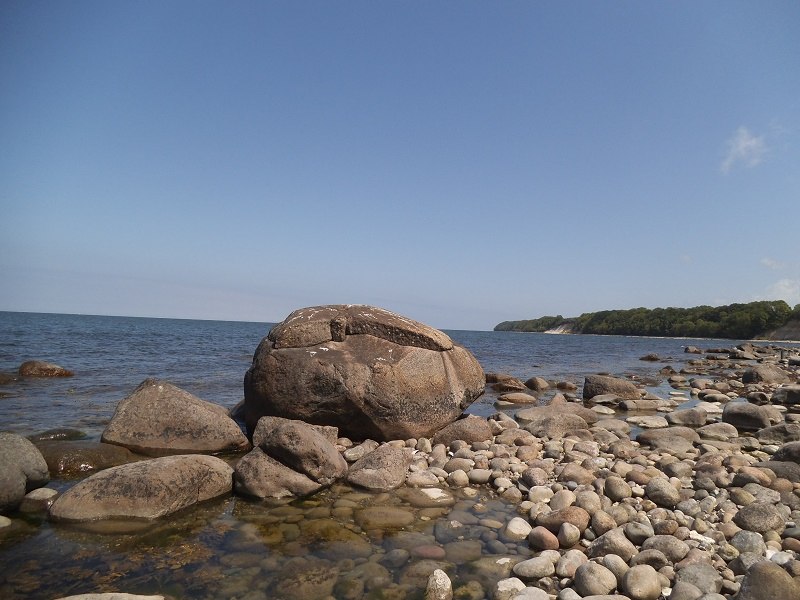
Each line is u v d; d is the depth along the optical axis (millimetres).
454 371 10680
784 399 14375
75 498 5539
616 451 8508
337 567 4594
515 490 6719
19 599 3951
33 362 17391
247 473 6457
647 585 4227
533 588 4234
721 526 5402
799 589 3861
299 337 9914
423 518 5836
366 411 9312
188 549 4887
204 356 27016
